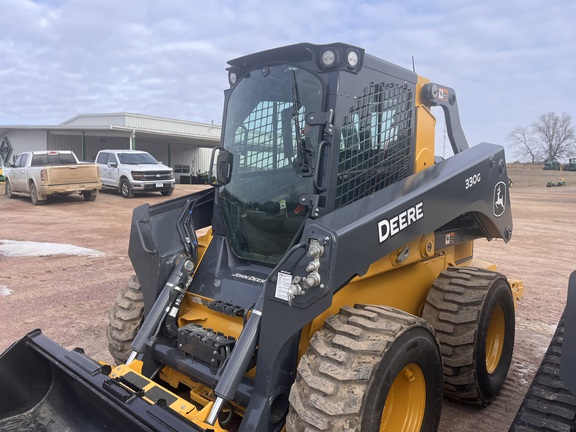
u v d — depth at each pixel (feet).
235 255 11.37
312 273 8.11
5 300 20.89
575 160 197.26
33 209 53.83
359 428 7.45
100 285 23.50
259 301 9.21
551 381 8.68
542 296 23.47
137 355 10.35
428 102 12.75
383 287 11.15
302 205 9.98
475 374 11.64
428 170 11.89
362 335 8.38
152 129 105.50
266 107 10.81
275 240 10.61
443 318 11.93
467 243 15.46
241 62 11.19
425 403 9.53
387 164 11.33
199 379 9.65
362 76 10.28
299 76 10.16
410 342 8.59
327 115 9.60
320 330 8.79
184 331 10.04
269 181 10.71
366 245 8.97
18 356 10.30
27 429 10.06
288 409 8.69
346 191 10.19
